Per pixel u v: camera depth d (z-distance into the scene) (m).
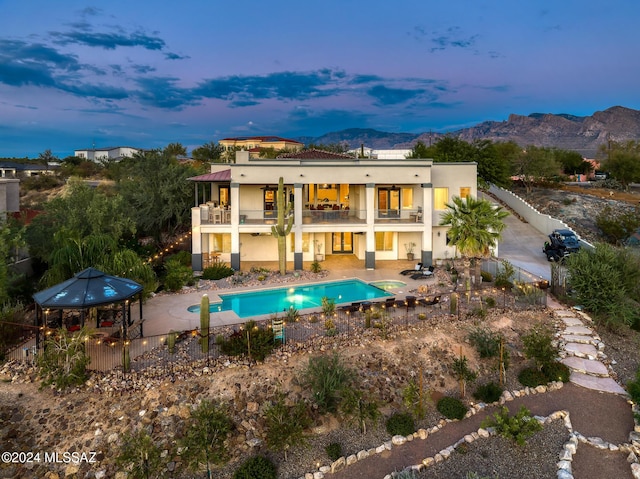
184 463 10.79
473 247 20.58
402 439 12.06
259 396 12.99
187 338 16.05
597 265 19.70
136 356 14.54
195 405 12.40
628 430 12.55
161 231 33.50
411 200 31.75
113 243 20.77
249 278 25.52
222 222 27.89
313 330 17.11
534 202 46.66
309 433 12.04
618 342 17.95
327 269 28.31
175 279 23.00
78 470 10.44
